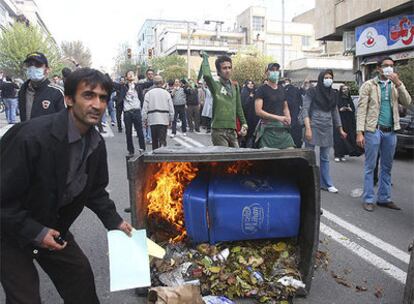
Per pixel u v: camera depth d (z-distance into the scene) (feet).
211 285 10.68
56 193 7.02
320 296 11.15
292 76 178.19
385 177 19.45
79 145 7.25
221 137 18.10
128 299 11.06
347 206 19.79
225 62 17.92
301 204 11.31
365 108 18.61
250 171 12.52
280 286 10.56
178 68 190.19
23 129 6.83
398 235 15.92
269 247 11.58
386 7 50.90
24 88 16.03
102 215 8.36
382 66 18.11
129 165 9.80
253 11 279.69
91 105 6.93
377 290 11.59
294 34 281.13
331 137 22.18
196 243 11.39
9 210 6.69
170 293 9.18
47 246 6.91
